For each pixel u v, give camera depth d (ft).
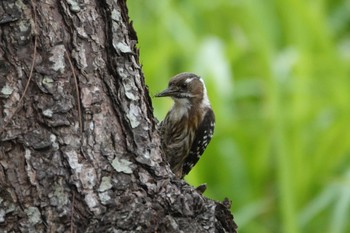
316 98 49.39
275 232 47.44
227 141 48.47
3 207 24.79
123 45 26.96
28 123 25.31
